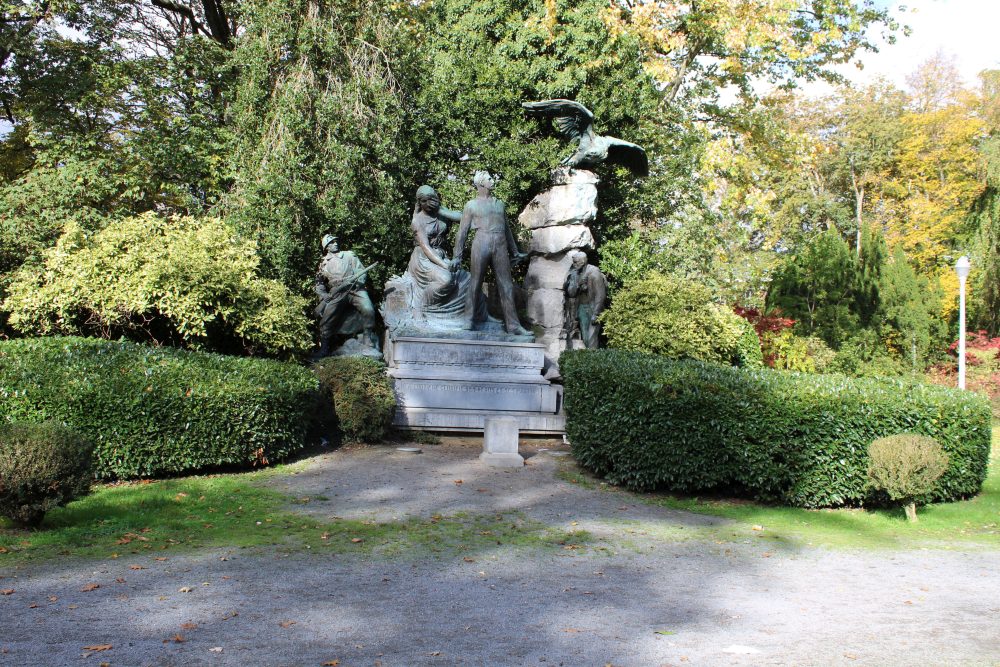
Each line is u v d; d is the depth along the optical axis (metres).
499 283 13.46
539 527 7.95
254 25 14.69
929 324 21.17
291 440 10.44
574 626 5.28
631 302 13.84
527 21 16.23
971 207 26.38
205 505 8.24
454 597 5.83
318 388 11.11
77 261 11.62
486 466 10.57
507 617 5.42
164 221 12.51
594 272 14.51
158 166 15.39
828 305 21.03
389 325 13.51
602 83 16.17
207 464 9.55
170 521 7.59
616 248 16.42
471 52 16.12
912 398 9.69
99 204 15.03
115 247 11.77
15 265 13.54
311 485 9.30
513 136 15.45
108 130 16.48
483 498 9.00
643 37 17.47
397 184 15.09
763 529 8.29
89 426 8.88
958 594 6.30
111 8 16.58
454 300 13.49
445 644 4.88
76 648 4.61
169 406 9.24
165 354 10.20
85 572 6.08
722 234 19.86
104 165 14.84
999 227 20.95
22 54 14.81
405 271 15.25
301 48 14.22
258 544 7.00
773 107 22.19
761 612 5.70
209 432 9.50
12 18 15.50
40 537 6.89
